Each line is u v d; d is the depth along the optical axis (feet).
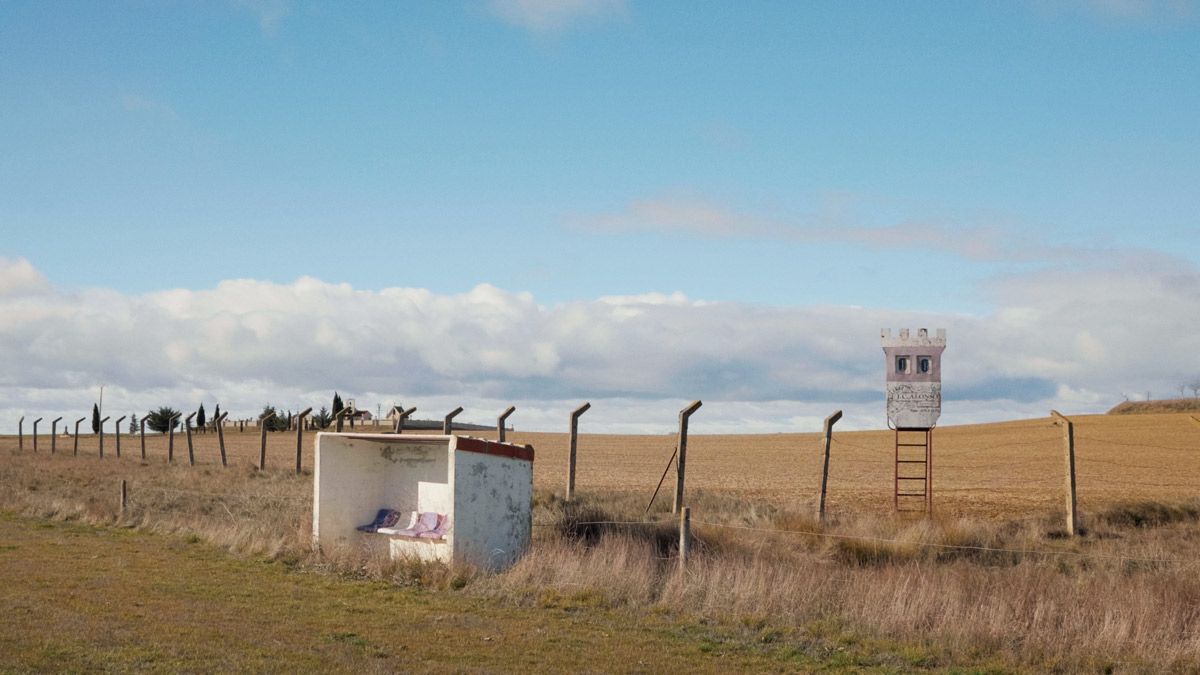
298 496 98.53
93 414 430.20
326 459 65.92
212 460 189.88
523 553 61.11
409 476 68.74
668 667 36.55
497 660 36.52
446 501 66.49
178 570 56.39
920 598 44.78
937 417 98.63
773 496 114.83
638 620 45.11
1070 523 76.89
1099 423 314.14
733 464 195.72
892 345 100.53
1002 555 65.36
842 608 46.32
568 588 50.37
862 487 132.77
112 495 103.50
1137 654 39.11
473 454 58.59
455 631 41.50
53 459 190.80
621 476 156.76
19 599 44.70
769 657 38.96
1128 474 156.76
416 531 63.62
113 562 58.65
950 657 39.52
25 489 112.68
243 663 33.78
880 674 36.86
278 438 315.78
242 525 73.46
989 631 41.88
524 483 62.23
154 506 93.50
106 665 32.58
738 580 48.65
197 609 44.21
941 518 77.66
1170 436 255.29
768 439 322.34
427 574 54.39
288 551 62.39
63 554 61.82
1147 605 43.39
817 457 219.20
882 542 65.62
